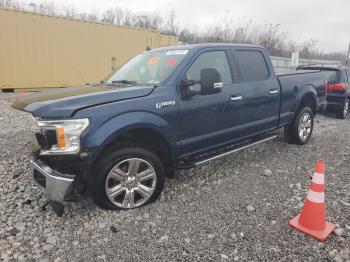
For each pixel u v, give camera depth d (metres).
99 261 2.86
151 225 3.41
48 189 3.33
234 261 2.84
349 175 4.90
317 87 6.69
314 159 5.66
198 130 4.27
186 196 4.09
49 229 3.31
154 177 3.81
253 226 3.39
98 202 3.55
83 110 3.30
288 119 6.00
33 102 3.54
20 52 12.34
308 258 2.88
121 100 3.56
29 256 2.89
